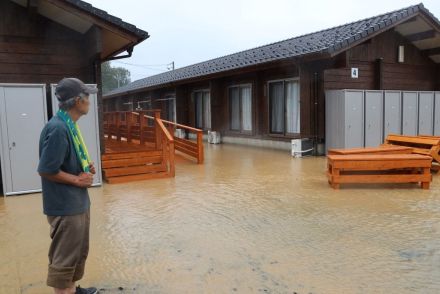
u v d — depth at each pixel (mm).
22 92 6605
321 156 10477
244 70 11625
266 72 12391
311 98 10469
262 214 5145
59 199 2580
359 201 5695
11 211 5672
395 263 3488
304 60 9641
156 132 8680
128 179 7652
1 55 7258
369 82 11289
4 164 6559
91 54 7340
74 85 2637
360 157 6492
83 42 7824
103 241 4266
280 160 9938
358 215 4992
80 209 2654
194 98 16797
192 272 3408
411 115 11188
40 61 7547
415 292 2961
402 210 5191
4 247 4184
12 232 4691
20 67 7402
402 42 11859
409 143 8328
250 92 13289
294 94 11422
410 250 3787
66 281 2635
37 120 6730
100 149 7801
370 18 11406
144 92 21547
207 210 5414
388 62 11586
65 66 7730
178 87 17203
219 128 14891
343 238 4160
